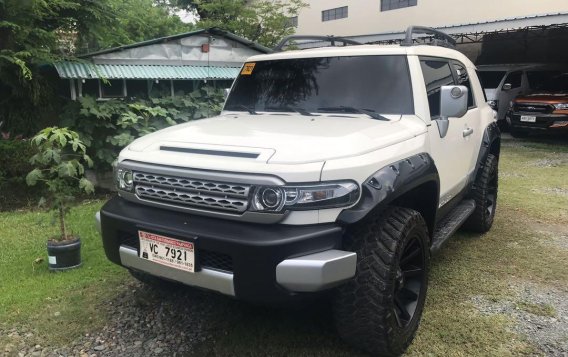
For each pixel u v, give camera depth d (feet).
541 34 55.31
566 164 31.04
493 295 12.01
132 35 40.14
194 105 25.40
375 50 11.93
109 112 22.09
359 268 8.45
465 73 15.38
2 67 20.04
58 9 21.66
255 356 9.41
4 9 19.52
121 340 10.01
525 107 41.86
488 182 16.39
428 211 10.88
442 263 14.14
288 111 11.97
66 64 22.03
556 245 15.72
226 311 11.19
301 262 7.59
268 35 45.75
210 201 8.34
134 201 9.48
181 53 26.23
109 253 9.80
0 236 15.92
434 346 9.71
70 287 12.25
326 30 73.10
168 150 9.28
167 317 10.93
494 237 16.55
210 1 47.34
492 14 53.36
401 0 62.85
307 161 7.96
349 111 11.30
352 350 9.58
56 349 9.67
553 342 9.87
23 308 11.15
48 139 13.46
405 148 9.60
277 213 7.83
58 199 13.33
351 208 8.06
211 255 8.32
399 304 9.55
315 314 10.99
